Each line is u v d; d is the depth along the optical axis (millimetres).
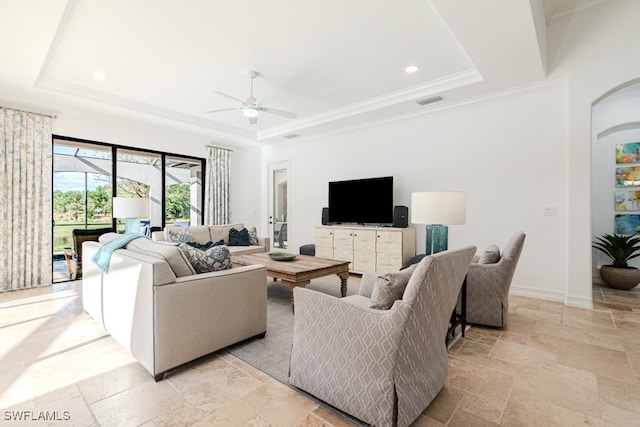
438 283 1451
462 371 1962
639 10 2889
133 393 1715
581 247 3230
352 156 5324
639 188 4348
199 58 3107
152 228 5441
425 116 4453
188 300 1946
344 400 1491
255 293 2377
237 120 5293
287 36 2723
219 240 5043
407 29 2627
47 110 4152
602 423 1473
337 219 5273
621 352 2213
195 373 1932
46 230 4074
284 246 6598
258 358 2129
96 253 2566
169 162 5785
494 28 2416
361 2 2268
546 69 3281
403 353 1385
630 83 2979
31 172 3951
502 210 3820
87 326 2684
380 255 4496
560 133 3443
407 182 4656
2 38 2555
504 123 3795
